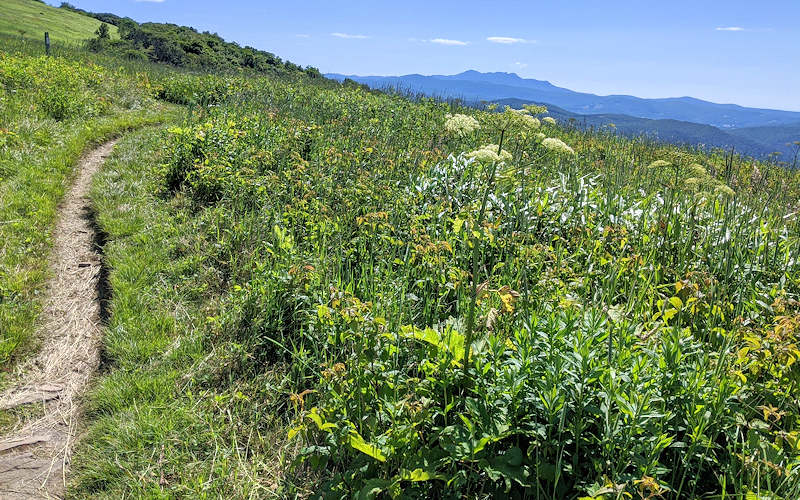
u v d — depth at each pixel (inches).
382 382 121.6
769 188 318.3
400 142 403.5
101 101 559.8
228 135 353.4
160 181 320.8
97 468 126.1
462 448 102.1
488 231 127.9
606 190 257.9
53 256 229.9
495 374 113.7
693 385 107.6
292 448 131.7
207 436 135.9
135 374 157.9
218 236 236.4
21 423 141.3
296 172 281.9
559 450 105.5
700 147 557.9
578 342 113.1
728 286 169.3
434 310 169.5
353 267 201.3
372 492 101.9
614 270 163.0
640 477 96.6
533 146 305.1
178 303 197.2
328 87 1011.3
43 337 177.8
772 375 121.0
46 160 334.0
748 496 90.7
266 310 175.2
